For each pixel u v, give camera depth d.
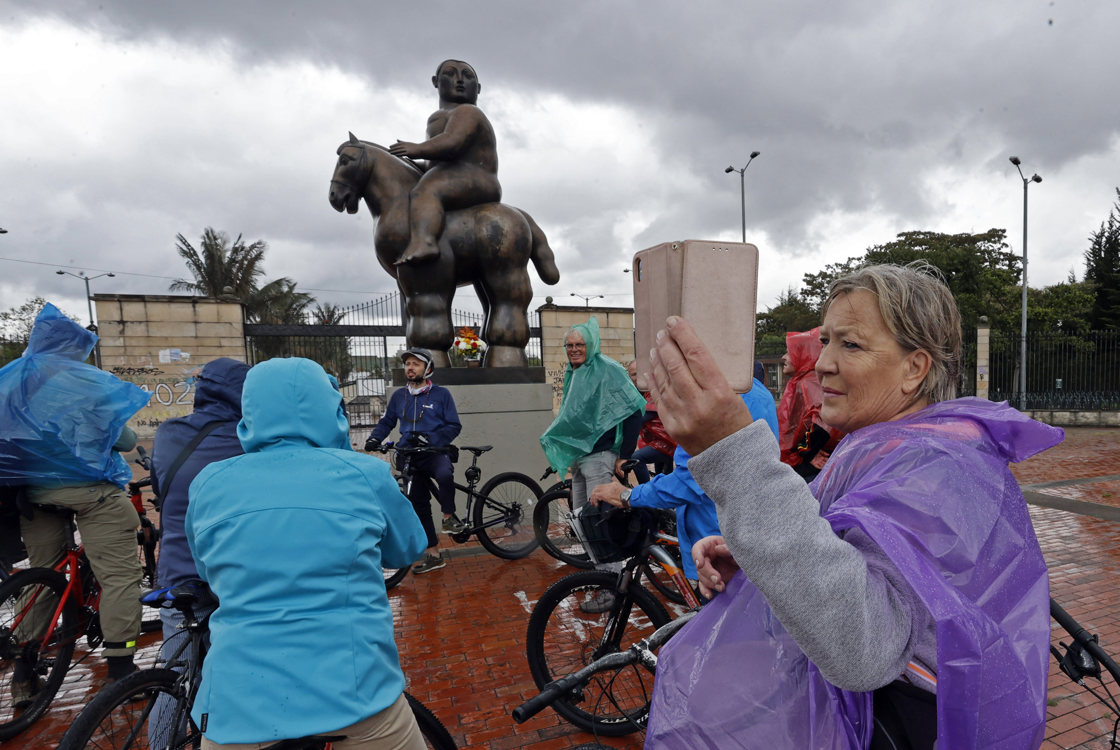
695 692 1.02
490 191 6.24
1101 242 32.16
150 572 3.85
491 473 6.09
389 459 6.61
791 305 44.12
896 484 0.80
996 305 30.83
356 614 1.44
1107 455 10.54
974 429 0.89
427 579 4.75
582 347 4.34
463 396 6.00
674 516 3.08
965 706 0.71
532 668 2.71
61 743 1.76
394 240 5.93
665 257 0.75
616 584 2.59
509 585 4.60
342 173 5.86
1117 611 3.82
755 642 0.99
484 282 6.39
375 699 1.41
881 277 0.96
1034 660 0.79
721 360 0.74
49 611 3.02
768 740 0.93
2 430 2.72
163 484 2.17
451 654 3.51
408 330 6.18
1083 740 2.58
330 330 14.47
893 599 0.75
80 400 2.87
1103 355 16.08
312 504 1.46
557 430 4.43
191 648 2.09
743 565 0.71
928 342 0.94
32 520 2.99
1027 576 0.84
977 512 0.79
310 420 1.60
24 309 33.59
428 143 5.82
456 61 6.21
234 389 2.28
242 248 31.58
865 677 0.71
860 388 0.97
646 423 4.77
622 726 2.58
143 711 1.98
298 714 1.33
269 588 1.39
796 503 0.70
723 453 0.71
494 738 2.71
